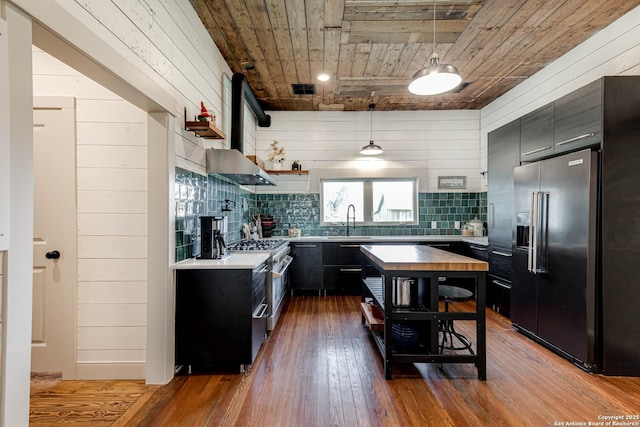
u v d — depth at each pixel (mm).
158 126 2217
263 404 1970
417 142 5254
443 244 4707
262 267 2840
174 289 2330
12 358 1155
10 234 1137
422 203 5258
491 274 3959
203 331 2354
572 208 2492
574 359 2492
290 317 3682
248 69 3762
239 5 2604
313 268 4695
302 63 3619
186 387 2178
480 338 2248
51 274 2270
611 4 2582
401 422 1788
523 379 2266
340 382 2225
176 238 2408
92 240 2277
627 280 2322
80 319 2283
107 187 2275
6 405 1141
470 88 4379
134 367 2285
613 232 2324
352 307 4094
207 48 3023
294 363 2518
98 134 2264
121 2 1799
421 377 2293
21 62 1165
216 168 3027
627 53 2734
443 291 2518
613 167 2320
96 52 1542
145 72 2023
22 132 1173
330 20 2801
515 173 3242
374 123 5258
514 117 4344
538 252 2838
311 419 1820
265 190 5273
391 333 2264
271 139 5238
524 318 3113
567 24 2875
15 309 1162
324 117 5258
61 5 1400
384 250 2914
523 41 3158
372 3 2559
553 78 3615
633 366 2314
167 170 2232
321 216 5277
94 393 2109
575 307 2475
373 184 5355
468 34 3027
